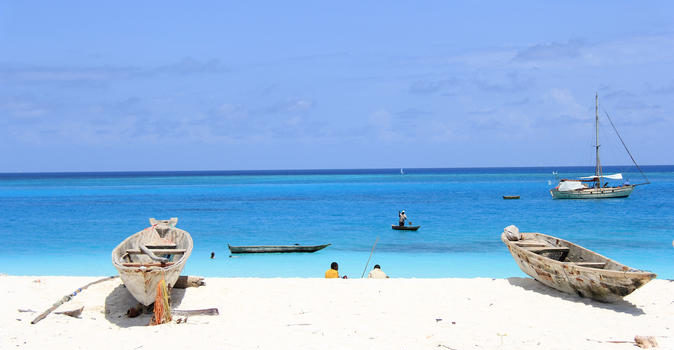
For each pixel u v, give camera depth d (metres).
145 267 11.80
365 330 11.38
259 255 24.69
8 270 20.97
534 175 196.62
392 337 10.89
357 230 33.66
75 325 11.66
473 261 22.92
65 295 14.02
